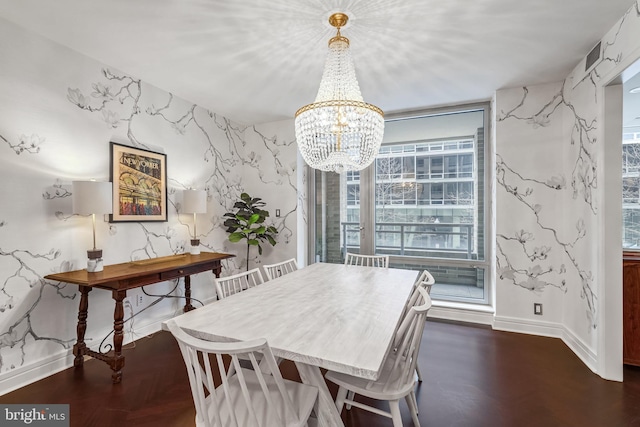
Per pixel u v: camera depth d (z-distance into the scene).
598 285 2.15
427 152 3.65
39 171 2.12
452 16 1.87
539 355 2.46
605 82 2.06
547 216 2.83
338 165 2.17
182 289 3.32
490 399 1.89
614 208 2.09
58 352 2.22
